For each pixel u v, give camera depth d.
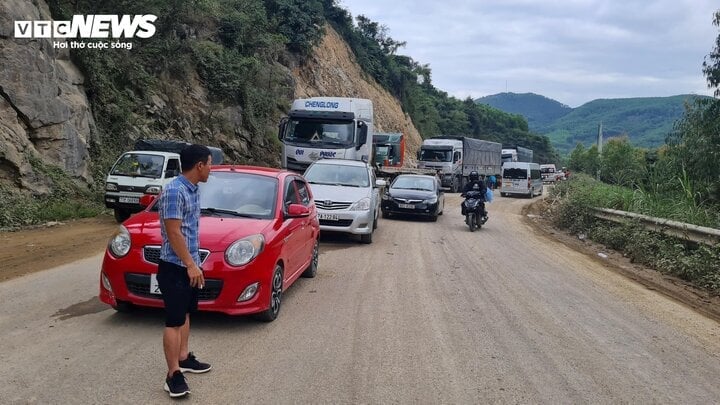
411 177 20.64
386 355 5.63
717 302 9.12
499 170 51.53
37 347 5.32
